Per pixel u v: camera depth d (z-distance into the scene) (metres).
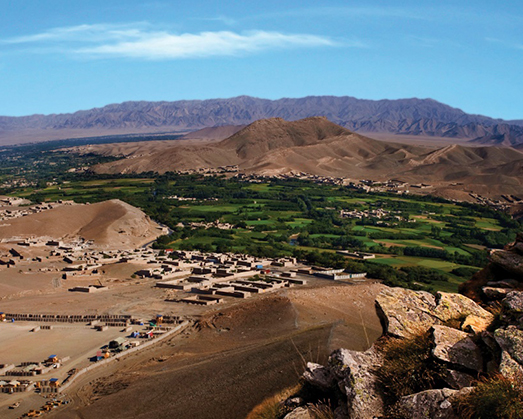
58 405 71.19
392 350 21.34
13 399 74.25
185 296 140.00
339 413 20.52
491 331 20.52
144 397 65.50
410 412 18.23
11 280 159.50
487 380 17.78
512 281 25.19
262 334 94.12
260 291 138.50
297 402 23.22
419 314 23.38
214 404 56.28
